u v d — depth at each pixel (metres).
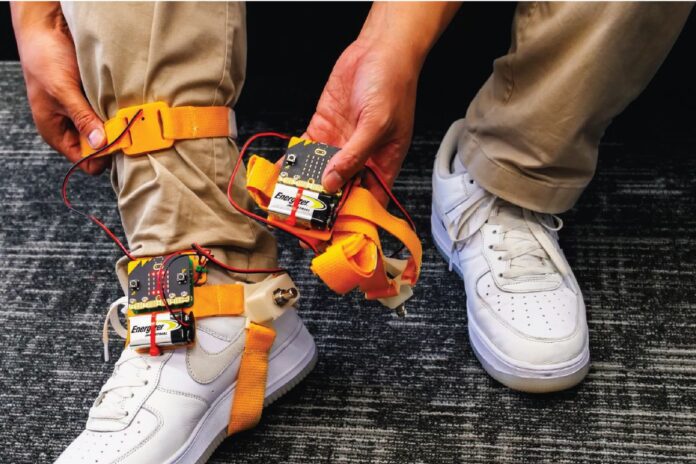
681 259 1.13
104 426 0.88
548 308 0.99
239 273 0.93
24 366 1.08
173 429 0.89
